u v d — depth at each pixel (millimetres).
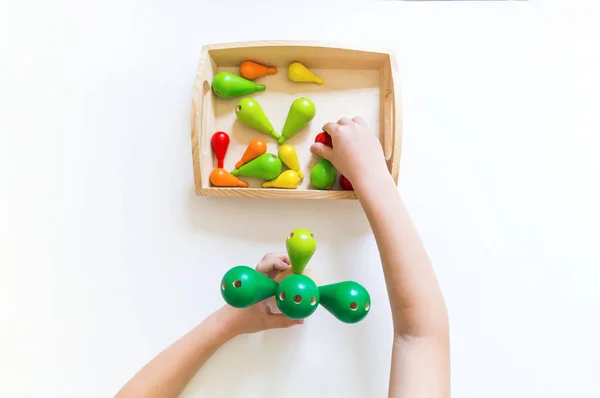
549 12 571
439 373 393
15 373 550
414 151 562
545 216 564
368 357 548
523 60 569
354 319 432
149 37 566
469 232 560
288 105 550
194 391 546
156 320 551
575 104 570
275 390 546
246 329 514
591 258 562
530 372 552
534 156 567
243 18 566
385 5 568
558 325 557
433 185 562
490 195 563
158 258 555
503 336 554
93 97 565
